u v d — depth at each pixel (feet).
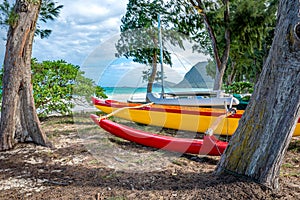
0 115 16.34
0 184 10.35
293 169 12.21
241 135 9.45
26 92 15.83
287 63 8.23
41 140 15.83
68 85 24.49
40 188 9.95
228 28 31.07
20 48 15.31
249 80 68.54
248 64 52.13
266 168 8.98
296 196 8.72
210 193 8.68
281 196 8.59
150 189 9.57
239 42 33.01
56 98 24.36
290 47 8.05
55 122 23.36
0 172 11.62
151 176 11.07
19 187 10.06
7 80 15.28
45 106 24.79
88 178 10.88
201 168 12.32
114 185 10.06
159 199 8.71
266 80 8.79
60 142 16.74
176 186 9.61
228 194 8.54
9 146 15.19
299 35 7.80
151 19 26.03
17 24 15.07
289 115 8.57
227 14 31.19
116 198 8.90
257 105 9.02
